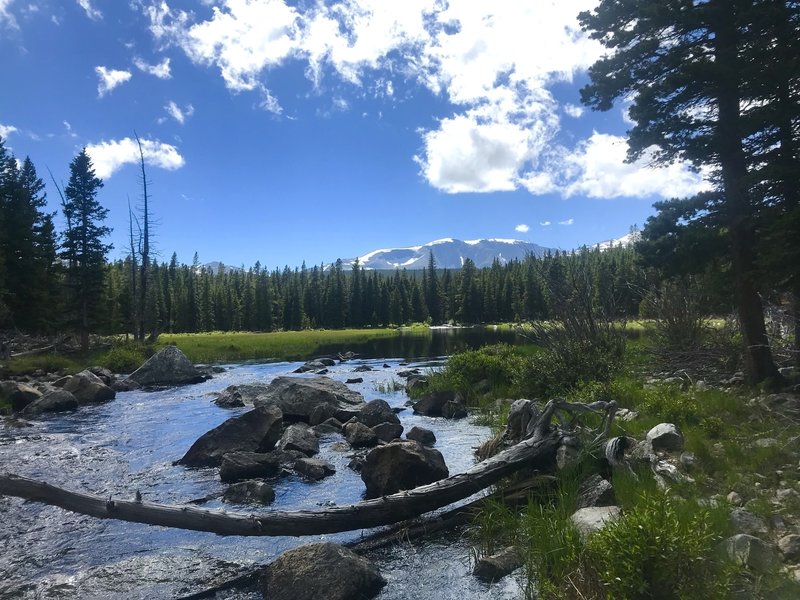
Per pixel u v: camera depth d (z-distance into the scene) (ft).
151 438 45.01
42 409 57.88
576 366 48.11
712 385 43.96
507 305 383.45
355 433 41.83
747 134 39.42
